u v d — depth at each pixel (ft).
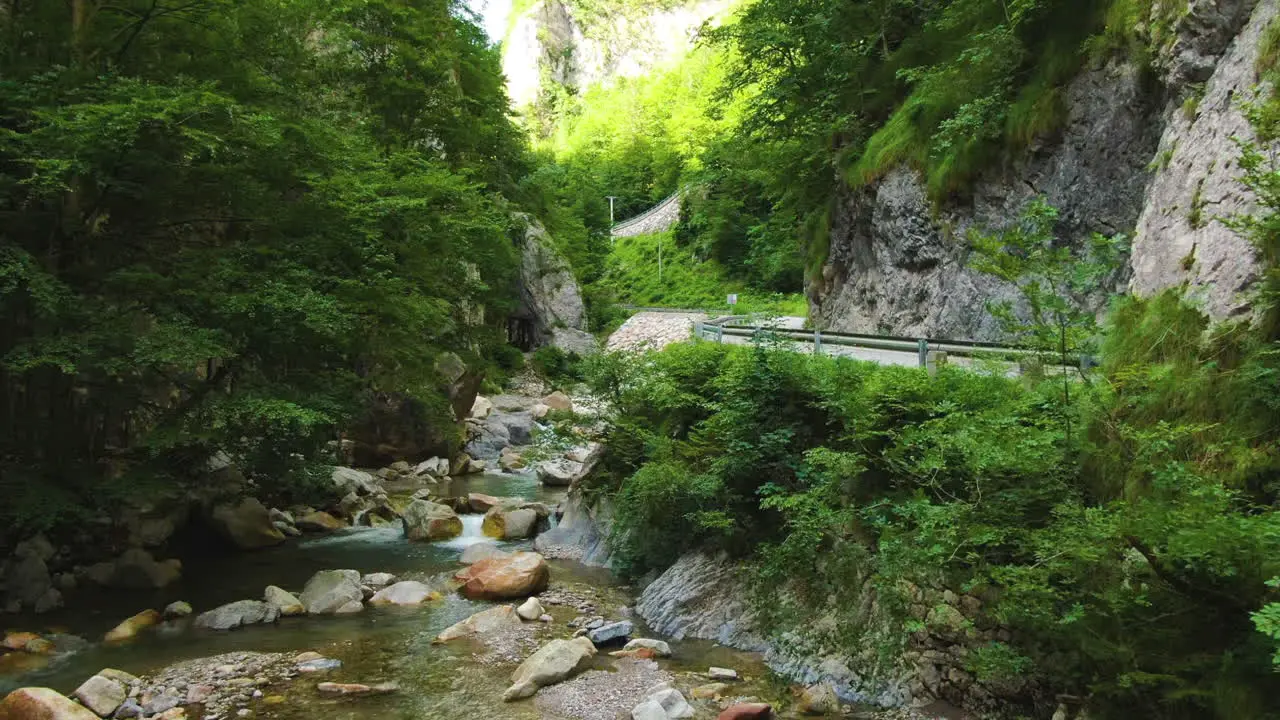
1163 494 19.99
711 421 37.27
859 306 68.80
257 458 43.65
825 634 28.78
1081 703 21.33
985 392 29.07
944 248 56.70
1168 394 22.53
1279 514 16.74
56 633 33.27
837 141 74.18
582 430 48.52
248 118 36.94
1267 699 16.47
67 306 35.17
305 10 54.54
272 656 31.14
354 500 58.34
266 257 42.29
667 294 204.03
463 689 28.09
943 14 60.80
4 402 39.40
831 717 25.54
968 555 22.09
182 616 36.14
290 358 43.86
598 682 28.48
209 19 43.78
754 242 117.91
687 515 36.52
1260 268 21.93
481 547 46.42
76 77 38.65
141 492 39.06
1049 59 49.44
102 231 42.34
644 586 39.81
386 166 52.80
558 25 497.87
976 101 51.75
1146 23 41.75
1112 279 39.81
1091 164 45.34
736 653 31.48
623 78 420.36
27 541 39.50
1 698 27.20
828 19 68.69
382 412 73.10
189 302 38.86
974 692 24.52
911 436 27.04
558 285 146.82
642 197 306.35
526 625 34.76
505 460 79.92
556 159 339.36
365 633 34.12
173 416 39.50
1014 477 23.54
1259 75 25.85
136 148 37.65
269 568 44.21
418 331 50.47
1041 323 22.43
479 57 99.76
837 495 31.22
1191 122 30.42
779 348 36.58
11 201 38.40
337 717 25.76
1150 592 19.33
